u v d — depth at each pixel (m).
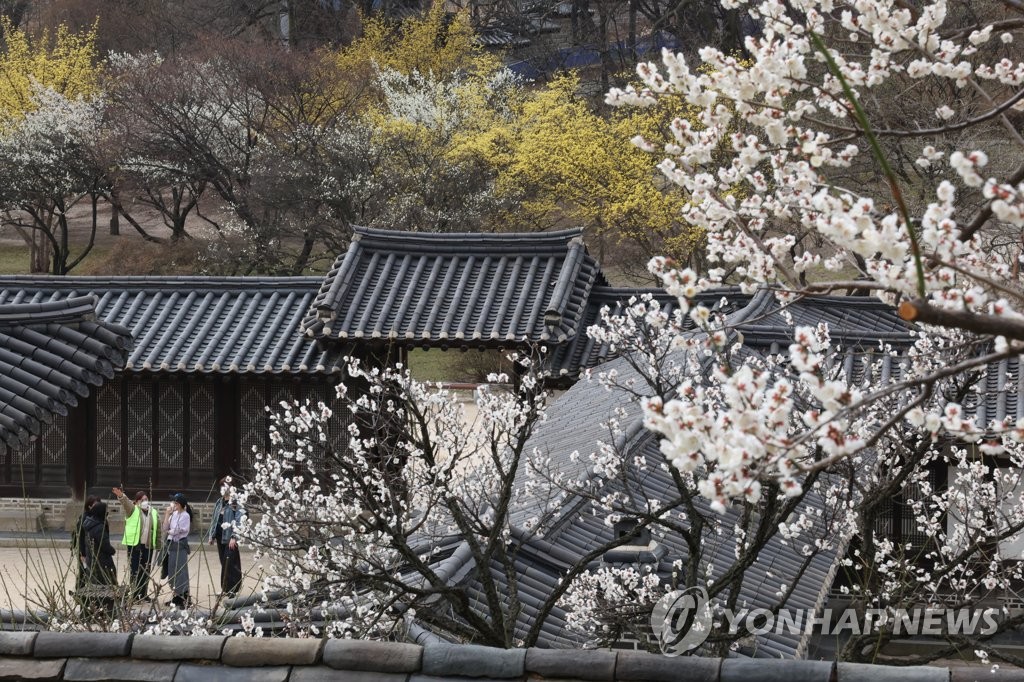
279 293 27.36
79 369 17.27
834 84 7.64
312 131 44.34
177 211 50.47
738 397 5.32
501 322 25.03
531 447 18.41
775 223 19.14
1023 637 18.05
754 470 5.61
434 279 26.31
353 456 15.77
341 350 25.70
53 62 54.28
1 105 53.88
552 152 39.97
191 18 62.59
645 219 38.78
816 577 14.71
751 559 10.53
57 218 60.22
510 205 43.03
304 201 43.84
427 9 61.84
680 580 12.83
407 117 45.00
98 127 49.97
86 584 11.57
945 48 8.09
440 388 14.12
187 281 27.61
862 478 13.42
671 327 10.32
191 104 46.84
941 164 24.66
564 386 25.27
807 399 11.97
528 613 12.32
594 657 5.92
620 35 63.28
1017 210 5.11
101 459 26.50
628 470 15.44
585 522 14.41
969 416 18.88
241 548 24.34
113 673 6.16
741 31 49.53
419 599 10.71
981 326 4.36
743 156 7.75
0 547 25.05
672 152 8.12
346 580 10.67
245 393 26.06
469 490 13.25
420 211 43.16
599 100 49.97
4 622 11.34
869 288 5.82
